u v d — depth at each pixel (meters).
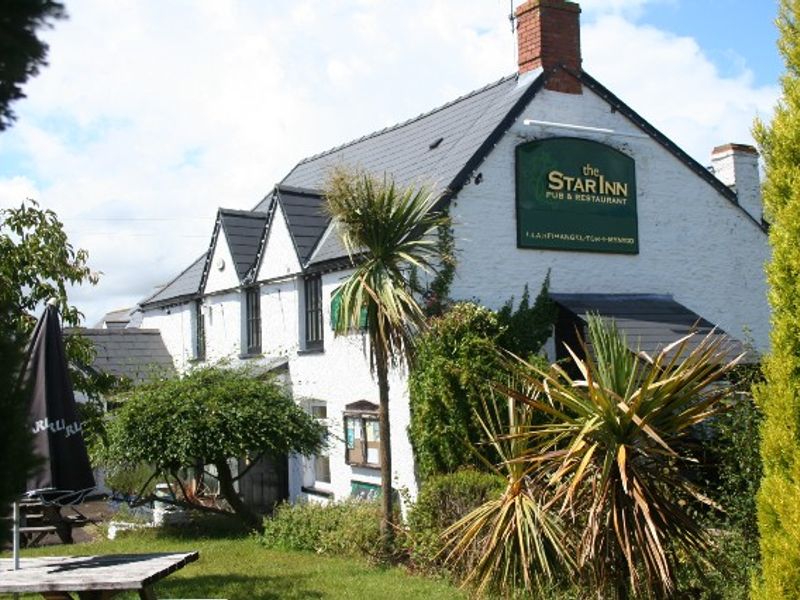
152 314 26.59
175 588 11.59
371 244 12.65
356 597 10.81
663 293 18.12
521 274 16.45
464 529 9.38
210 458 16.17
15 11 4.74
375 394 16.52
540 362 13.84
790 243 6.40
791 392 6.27
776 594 6.09
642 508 7.49
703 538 8.09
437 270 15.34
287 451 16.50
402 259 12.85
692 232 18.64
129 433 15.74
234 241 21.41
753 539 9.09
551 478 8.05
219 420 15.77
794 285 6.36
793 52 6.74
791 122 6.55
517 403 10.07
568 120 17.20
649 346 15.45
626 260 17.75
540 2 17.17
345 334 13.74
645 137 18.14
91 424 13.98
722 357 8.66
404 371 15.30
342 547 13.73
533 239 16.56
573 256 17.09
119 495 18.95
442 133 18.80
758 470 9.19
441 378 14.02
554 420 9.38
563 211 16.98
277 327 19.62
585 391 9.19
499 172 16.39
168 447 15.59
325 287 18.02
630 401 7.94
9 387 4.72
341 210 12.56
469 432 13.82
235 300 21.45
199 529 17.17
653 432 7.55
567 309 16.36
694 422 8.16
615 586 7.94
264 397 16.50
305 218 18.98
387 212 12.57
